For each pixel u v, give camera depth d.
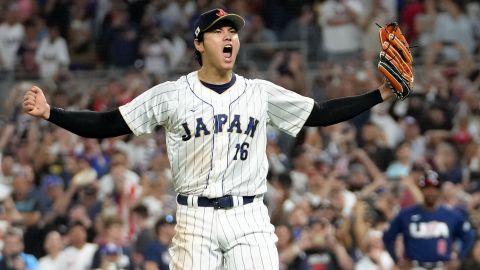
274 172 47.62
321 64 59.31
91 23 64.31
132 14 64.25
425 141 51.19
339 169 47.84
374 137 50.19
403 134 52.53
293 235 41.28
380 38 21.80
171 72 60.88
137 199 45.34
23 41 63.91
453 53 59.66
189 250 21.53
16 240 40.34
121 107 21.75
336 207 42.38
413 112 53.44
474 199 44.34
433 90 55.56
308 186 45.66
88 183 47.38
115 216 40.69
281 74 58.03
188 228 21.58
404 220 38.94
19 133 55.94
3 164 50.28
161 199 45.56
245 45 60.69
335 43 60.25
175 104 21.56
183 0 64.94
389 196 43.34
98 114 21.72
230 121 21.48
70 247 41.12
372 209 42.16
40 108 21.22
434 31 60.47
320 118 22.02
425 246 38.69
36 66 63.38
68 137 53.47
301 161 47.28
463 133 51.16
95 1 65.06
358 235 41.41
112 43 63.09
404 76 21.67
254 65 59.81
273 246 21.67
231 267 21.53
